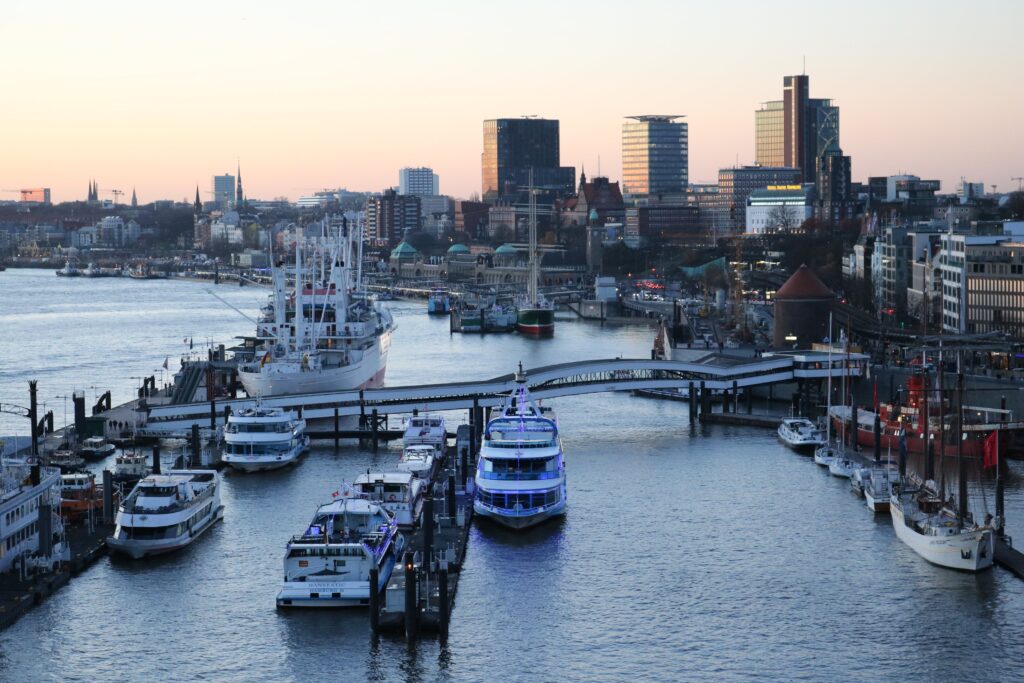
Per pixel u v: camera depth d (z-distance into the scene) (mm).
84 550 191500
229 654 157250
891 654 156500
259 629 164375
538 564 190125
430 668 153375
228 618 168125
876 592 176750
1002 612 168750
